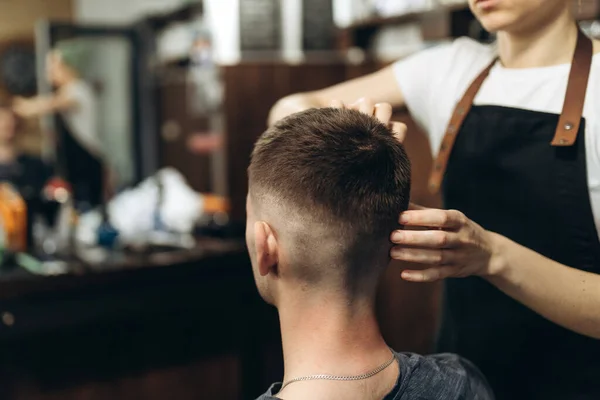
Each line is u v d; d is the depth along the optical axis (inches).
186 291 96.8
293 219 33.8
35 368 88.6
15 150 125.9
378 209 34.0
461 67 53.7
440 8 100.1
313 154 33.9
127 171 153.9
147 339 96.8
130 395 96.3
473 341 52.6
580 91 45.5
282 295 35.5
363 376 34.2
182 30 150.8
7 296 83.2
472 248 37.7
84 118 150.9
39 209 103.7
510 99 49.3
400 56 113.0
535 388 49.9
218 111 127.5
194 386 101.6
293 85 122.2
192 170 140.8
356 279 34.4
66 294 87.4
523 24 46.8
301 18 127.9
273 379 109.1
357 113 36.9
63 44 151.0
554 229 47.4
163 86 153.6
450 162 52.7
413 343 109.9
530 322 49.2
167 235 112.2
